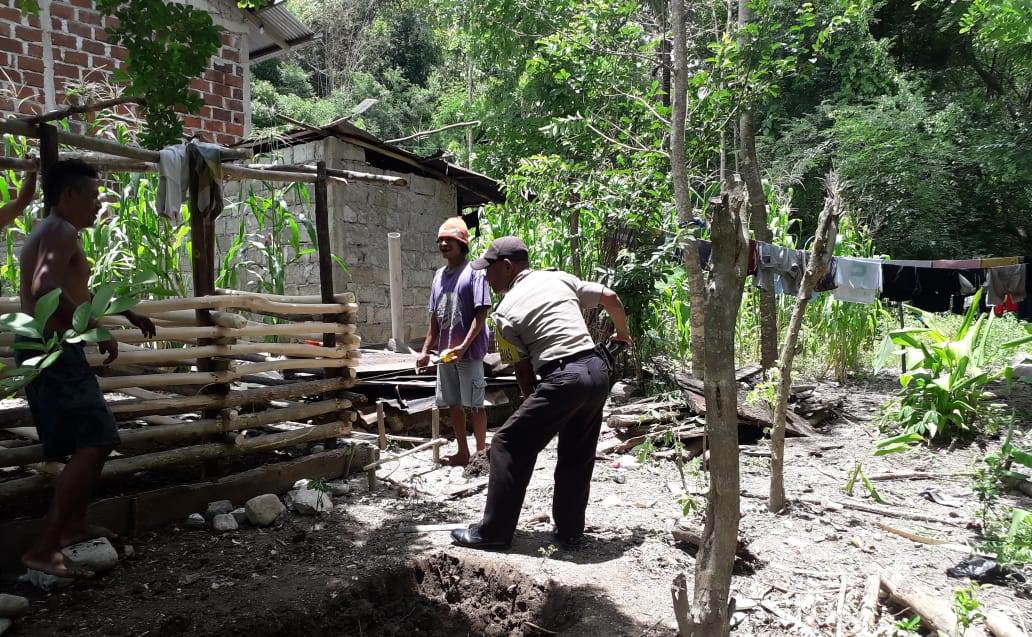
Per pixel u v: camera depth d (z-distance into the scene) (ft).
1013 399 23.56
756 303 29.19
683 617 7.85
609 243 26.48
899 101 53.57
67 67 29.94
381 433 17.80
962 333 19.94
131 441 12.31
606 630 9.64
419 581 11.77
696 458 16.96
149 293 20.15
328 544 12.41
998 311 21.85
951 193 53.62
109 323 12.16
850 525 13.46
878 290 22.03
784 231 30.37
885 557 11.92
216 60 34.14
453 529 13.02
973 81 66.64
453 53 96.07
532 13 45.01
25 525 10.96
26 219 20.59
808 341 29.25
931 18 63.82
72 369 10.15
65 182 10.53
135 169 13.60
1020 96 64.69
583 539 12.62
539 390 11.94
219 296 13.56
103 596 10.34
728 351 7.29
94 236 20.61
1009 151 50.42
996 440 18.92
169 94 10.82
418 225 32.35
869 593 10.44
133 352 12.32
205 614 9.84
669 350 27.37
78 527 11.16
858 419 21.90
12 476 13.09
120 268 20.94
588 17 27.58
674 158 22.59
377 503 14.61
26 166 11.41
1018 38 33.81
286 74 101.14
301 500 13.83
